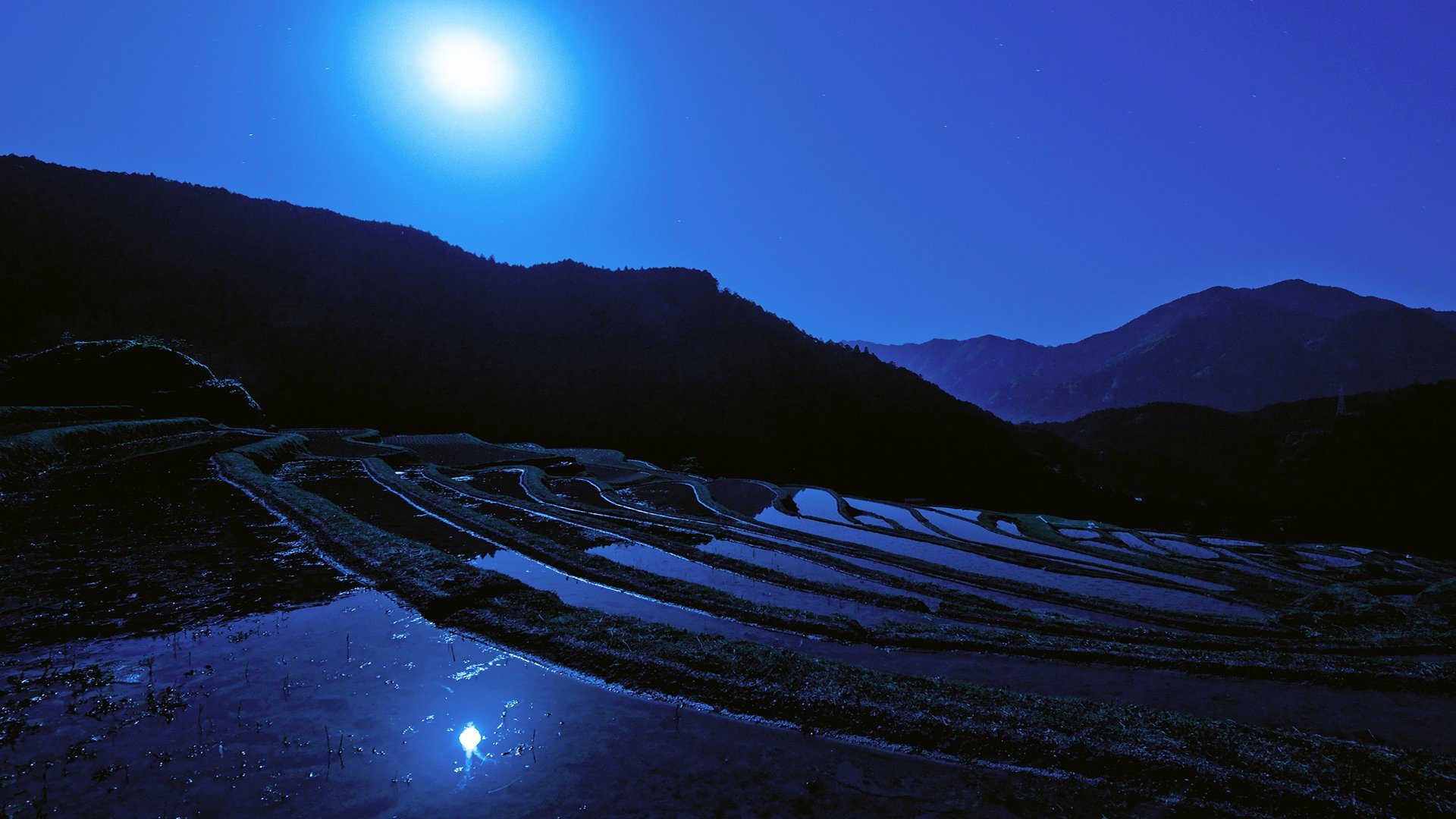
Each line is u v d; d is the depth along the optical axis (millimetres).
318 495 18875
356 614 9133
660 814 4984
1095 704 7070
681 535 18344
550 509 20125
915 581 14609
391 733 6059
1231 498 101625
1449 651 11000
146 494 15844
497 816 4895
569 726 6332
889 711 6605
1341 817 5086
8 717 5859
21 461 16812
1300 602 15109
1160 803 5301
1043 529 27094
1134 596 16062
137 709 6207
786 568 15172
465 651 8039
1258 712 7621
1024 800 5344
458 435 46406
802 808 5152
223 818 4711
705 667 7477
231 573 10633
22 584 9320
